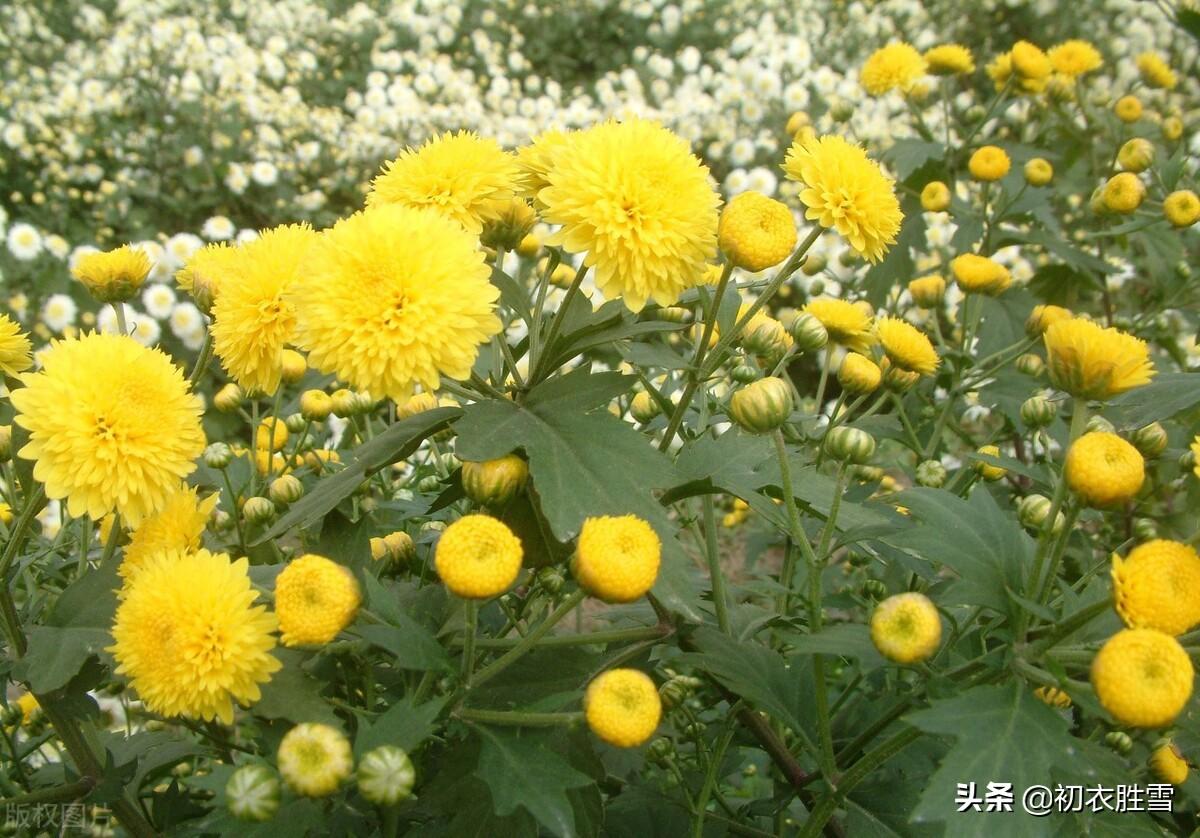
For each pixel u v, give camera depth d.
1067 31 7.45
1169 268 3.70
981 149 3.52
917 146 3.89
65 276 5.69
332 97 7.97
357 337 1.43
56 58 7.84
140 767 2.01
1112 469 1.35
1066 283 4.07
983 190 3.62
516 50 8.41
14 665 1.58
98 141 6.75
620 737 1.34
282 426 2.77
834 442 1.80
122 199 6.37
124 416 1.56
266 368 1.69
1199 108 6.49
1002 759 1.23
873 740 1.90
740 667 1.71
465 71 7.72
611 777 2.10
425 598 1.73
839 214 1.72
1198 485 2.70
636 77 7.43
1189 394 2.07
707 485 1.70
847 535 1.59
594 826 1.61
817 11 8.24
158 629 1.40
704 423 2.11
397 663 1.44
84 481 1.55
